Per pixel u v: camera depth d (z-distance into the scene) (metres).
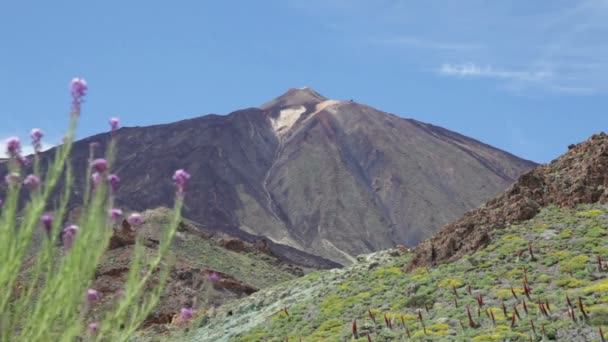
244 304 60.50
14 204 5.38
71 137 5.55
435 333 30.86
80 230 5.47
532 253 40.72
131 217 5.79
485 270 41.31
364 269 56.22
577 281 33.97
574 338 25.73
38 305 5.33
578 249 39.56
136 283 5.71
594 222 43.97
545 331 26.70
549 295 32.19
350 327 37.81
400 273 49.53
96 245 5.56
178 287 64.06
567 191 50.59
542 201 51.31
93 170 5.56
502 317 30.80
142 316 5.64
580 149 56.50
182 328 6.63
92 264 5.50
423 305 38.19
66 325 5.38
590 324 26.55
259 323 50.62
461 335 29.22
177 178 6.00
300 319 46.69
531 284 35.97
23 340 5.27
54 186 5.44
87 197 5.60
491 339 27.42
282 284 65.62
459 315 33.06
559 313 28.89
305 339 38.53
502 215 50.03
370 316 38.25
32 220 5.36
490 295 35.88
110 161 5.59
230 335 49.97
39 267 5.50
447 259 47.41
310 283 60.16
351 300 44.75
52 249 5.46
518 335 27.08
